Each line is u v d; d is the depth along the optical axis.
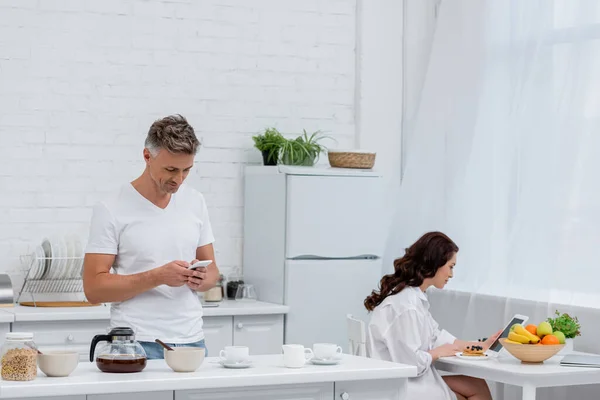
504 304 5.40
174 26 6.07
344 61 6.55
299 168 5.72
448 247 4.68
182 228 3.68
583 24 5.04
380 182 5.98
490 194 5.64
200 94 6.14
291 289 5.70
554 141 5.16
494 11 5.69
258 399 3.20
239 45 6.24
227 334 5.52
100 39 5.88
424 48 6.62
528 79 5.36
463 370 4.40
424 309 4.67
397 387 3.44
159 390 3.00
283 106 6.38
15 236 5.69
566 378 4.13
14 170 5.69
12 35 5.69
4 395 2.82
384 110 6.58
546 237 5.14
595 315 4.82
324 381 3.26
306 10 6.43
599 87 4.93
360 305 5.90
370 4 6.54
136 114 5.97
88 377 3.03
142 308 3.56
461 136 5.84
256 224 6.05
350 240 5.88
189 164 3.52
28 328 4.99
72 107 5.81
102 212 3.59
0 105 5.66
